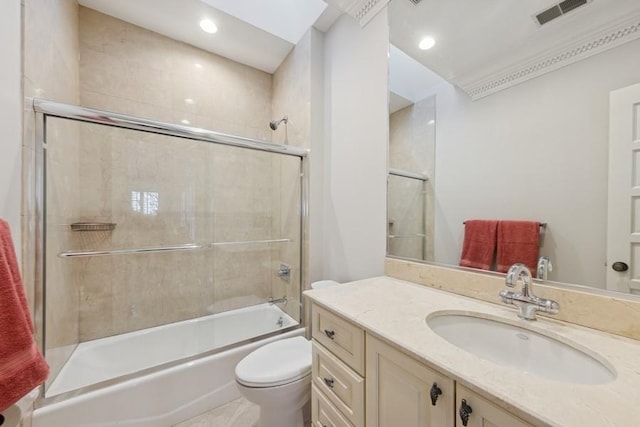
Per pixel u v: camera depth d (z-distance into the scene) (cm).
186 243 210
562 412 45
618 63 75
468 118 113
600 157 78
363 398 85
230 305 229
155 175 198
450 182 120
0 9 98
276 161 244
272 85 258
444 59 121
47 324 131
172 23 192
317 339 109
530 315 83
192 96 216
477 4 108
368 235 163
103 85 181
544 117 90
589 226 81
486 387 51
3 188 102
